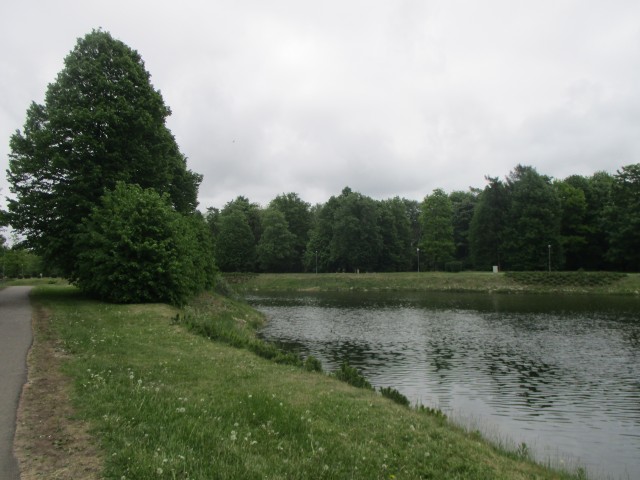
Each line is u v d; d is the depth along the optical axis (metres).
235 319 31.44
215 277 41.41
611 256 70.25
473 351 24.09
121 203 25.52
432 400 16.06
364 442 8.00
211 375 11.63
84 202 26.58
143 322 19.19
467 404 15.67
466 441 9.66
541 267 74.31
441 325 33.25
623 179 68.88
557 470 9.84
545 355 22.95
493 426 13.54
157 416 7.77
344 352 24.05
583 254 79.25
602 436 12.97
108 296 25.47
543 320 34.66
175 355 13.62
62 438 6.81
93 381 9.70
